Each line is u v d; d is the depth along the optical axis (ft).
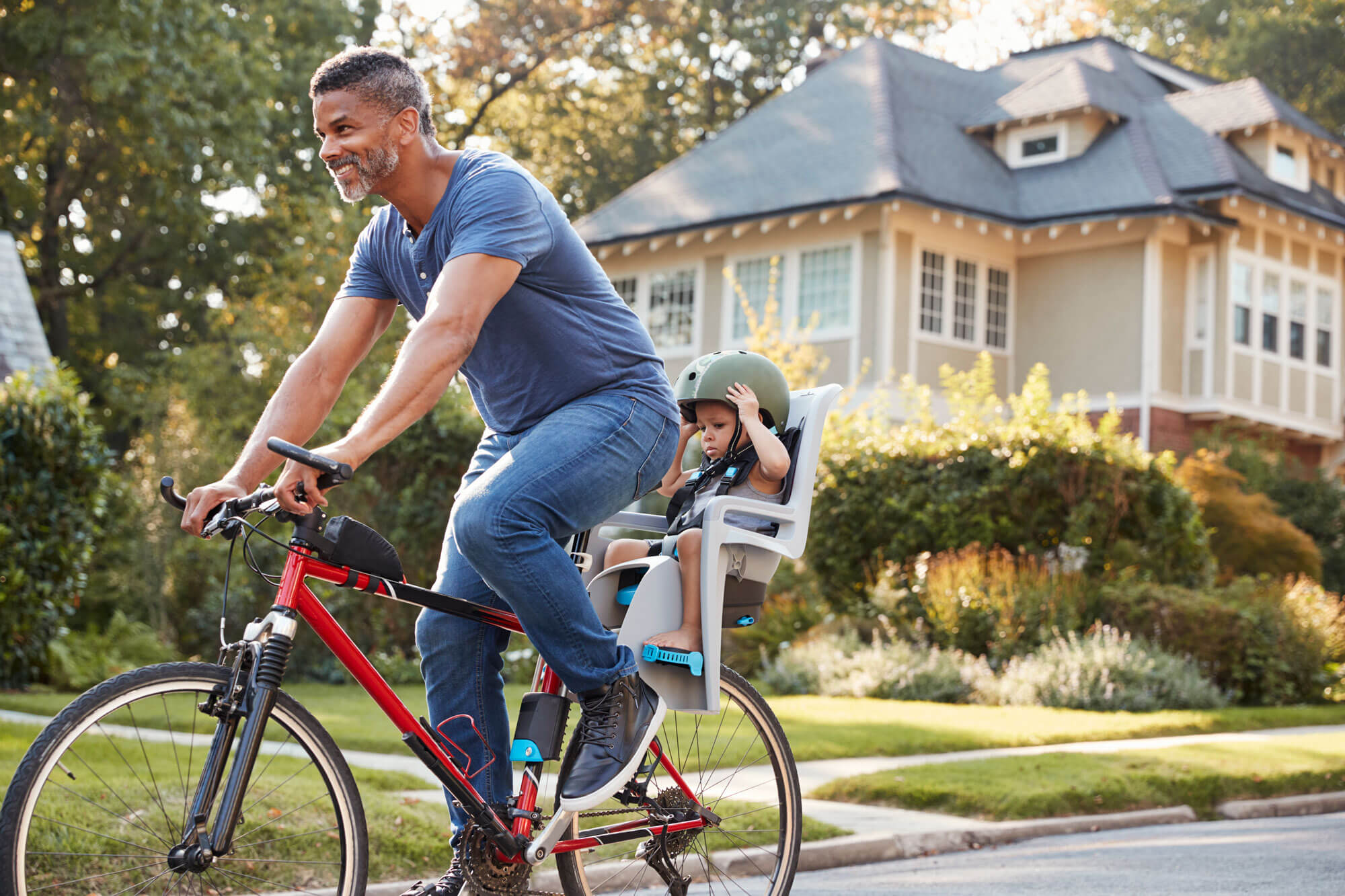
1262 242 77.71
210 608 48.78
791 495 11.71
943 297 72.84
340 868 9.68
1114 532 48.62
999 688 40.24
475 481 11.12
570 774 10.60
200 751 20.31
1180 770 25.30
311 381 10.96
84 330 91.20
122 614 47.88
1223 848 19.54
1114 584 45.24
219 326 66.49
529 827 10.80
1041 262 75.92
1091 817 22.27
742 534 11.23
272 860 12.71
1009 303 76.33
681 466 12.92
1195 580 48.88
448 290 9.55
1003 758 26.48
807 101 82.69
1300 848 19.45
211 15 73.41
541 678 11.12
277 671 9.23
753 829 13.29
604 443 10.34
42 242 84.33
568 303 10.41
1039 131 78.54
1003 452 49.19
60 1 70.49
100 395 86.89
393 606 48.01
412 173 10.16
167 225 86.74
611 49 121.39
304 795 16.38
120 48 68.18
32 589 36.91
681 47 124.36
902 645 42.98
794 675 42.78
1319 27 133.69
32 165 83.25
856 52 85.51
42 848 11.27
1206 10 140.05
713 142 84.07
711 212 76.18
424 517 50.08
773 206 73.72
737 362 12.14
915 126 77.61
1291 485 76.18
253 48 78.74
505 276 9.72
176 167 75.61
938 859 19.10
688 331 78.48
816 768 25.99
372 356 59.16
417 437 49.83
